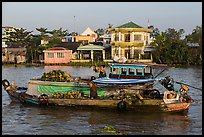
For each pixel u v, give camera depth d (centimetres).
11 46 7738
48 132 1543
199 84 3328
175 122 1719
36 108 2061
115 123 1703
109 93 2072
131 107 1903
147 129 1591
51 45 7444
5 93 2636
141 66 2098
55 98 2038
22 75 4416
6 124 1691
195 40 7075
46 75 2236
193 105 2136
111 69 2181
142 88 2011
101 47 6750
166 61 6181
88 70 5134
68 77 2222
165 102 1880
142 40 6391
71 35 9144
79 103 1989
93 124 1686
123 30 6334
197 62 6119
